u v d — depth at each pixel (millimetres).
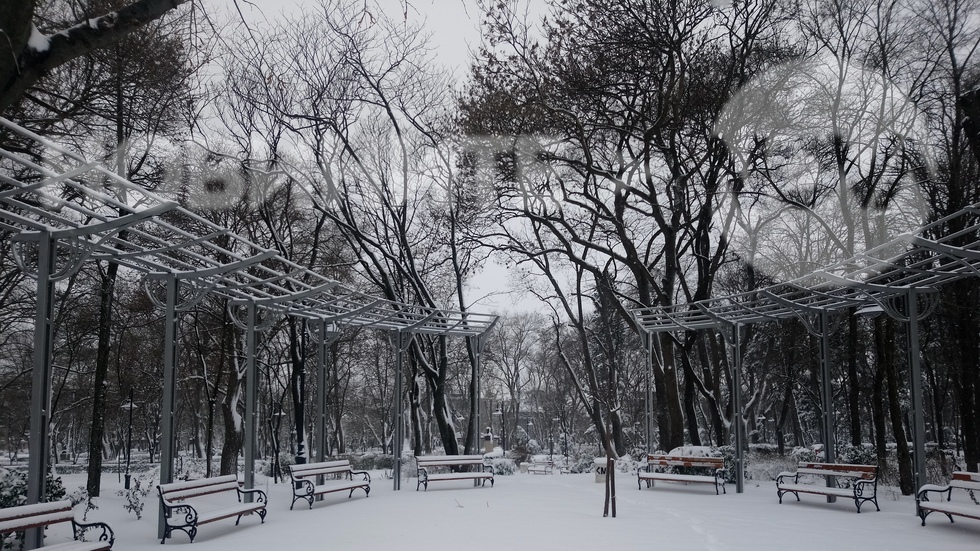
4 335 24438
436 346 31828
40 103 11992
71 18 11820
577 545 8859
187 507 9852
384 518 11664
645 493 15922
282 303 14641
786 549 8742
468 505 13555
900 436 15859
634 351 41906
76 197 14938
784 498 14906
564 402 47406
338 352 33906
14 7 5453
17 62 5602
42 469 8289
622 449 32250
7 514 7320
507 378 49531
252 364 13391
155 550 9125
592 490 16719
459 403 56188
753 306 17281
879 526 10922
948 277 12289
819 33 20375
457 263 25328
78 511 11875
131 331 28312
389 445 43250
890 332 16359
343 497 15320
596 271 24750
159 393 30062
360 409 49562
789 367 32562
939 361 27078
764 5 20516
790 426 54750
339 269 28469
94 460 16719
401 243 24594
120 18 6160
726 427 23422
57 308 22250
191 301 11117
